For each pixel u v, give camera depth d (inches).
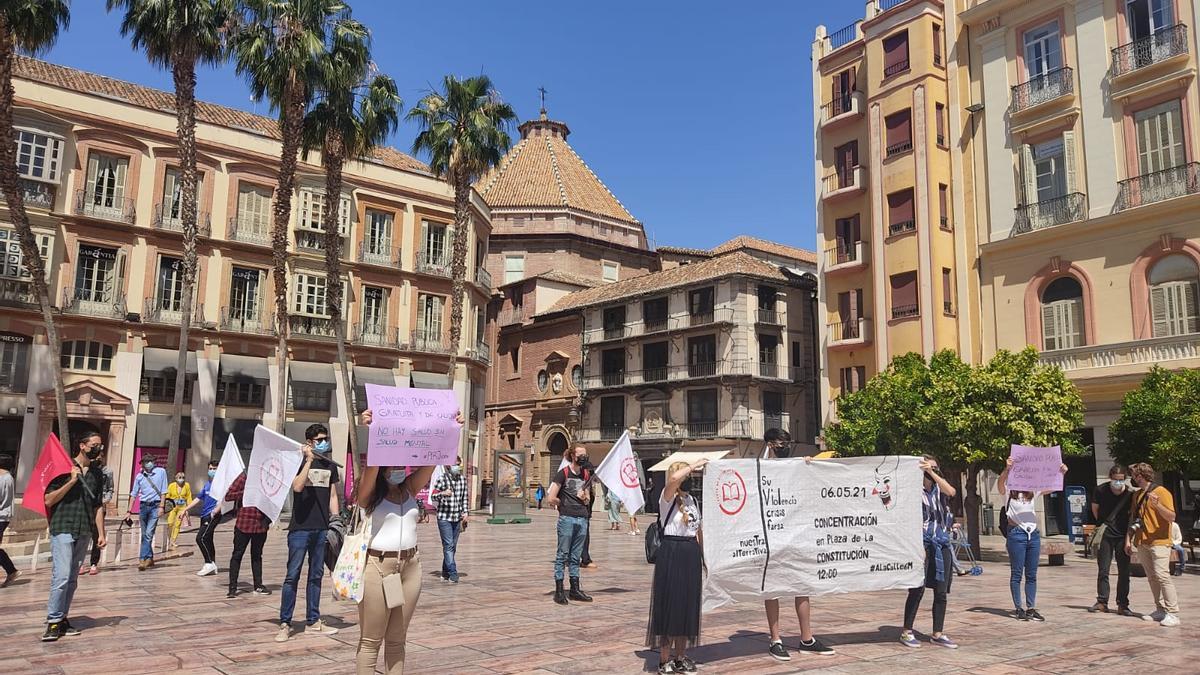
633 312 1844.2
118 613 377.4
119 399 1245.1
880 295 1230.9
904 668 280.7
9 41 938.1
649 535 276.8
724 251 2142.0
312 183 1475.1
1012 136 1092.5
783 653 294.2
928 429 744.3
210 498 520.1
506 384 2149.4
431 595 446.0
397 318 1558.8
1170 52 936.9
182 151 1056.8
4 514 471.5
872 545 312.2
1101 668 285.1
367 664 213.0
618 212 2364.7
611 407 1862.7
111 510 1214.9
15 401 1179.9
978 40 1146.0
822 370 1358.3
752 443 1611.7
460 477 515.8
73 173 1241.4
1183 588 524.4
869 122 1285.7
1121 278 959.6
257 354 1396.4
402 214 1583.4
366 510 220.8
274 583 483.2
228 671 268.1
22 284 1189.1
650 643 273.1
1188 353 882.8
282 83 1049.5
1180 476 908.0
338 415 1459.2
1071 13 1040.2
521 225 2203.5
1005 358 782.5
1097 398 964.6
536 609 400.2
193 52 1014.4
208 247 1360.7
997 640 334.3
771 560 294.4
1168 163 933.2
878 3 1336.1
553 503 430.6
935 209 1169.4
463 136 1250.0
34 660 281.6
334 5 1075.3
